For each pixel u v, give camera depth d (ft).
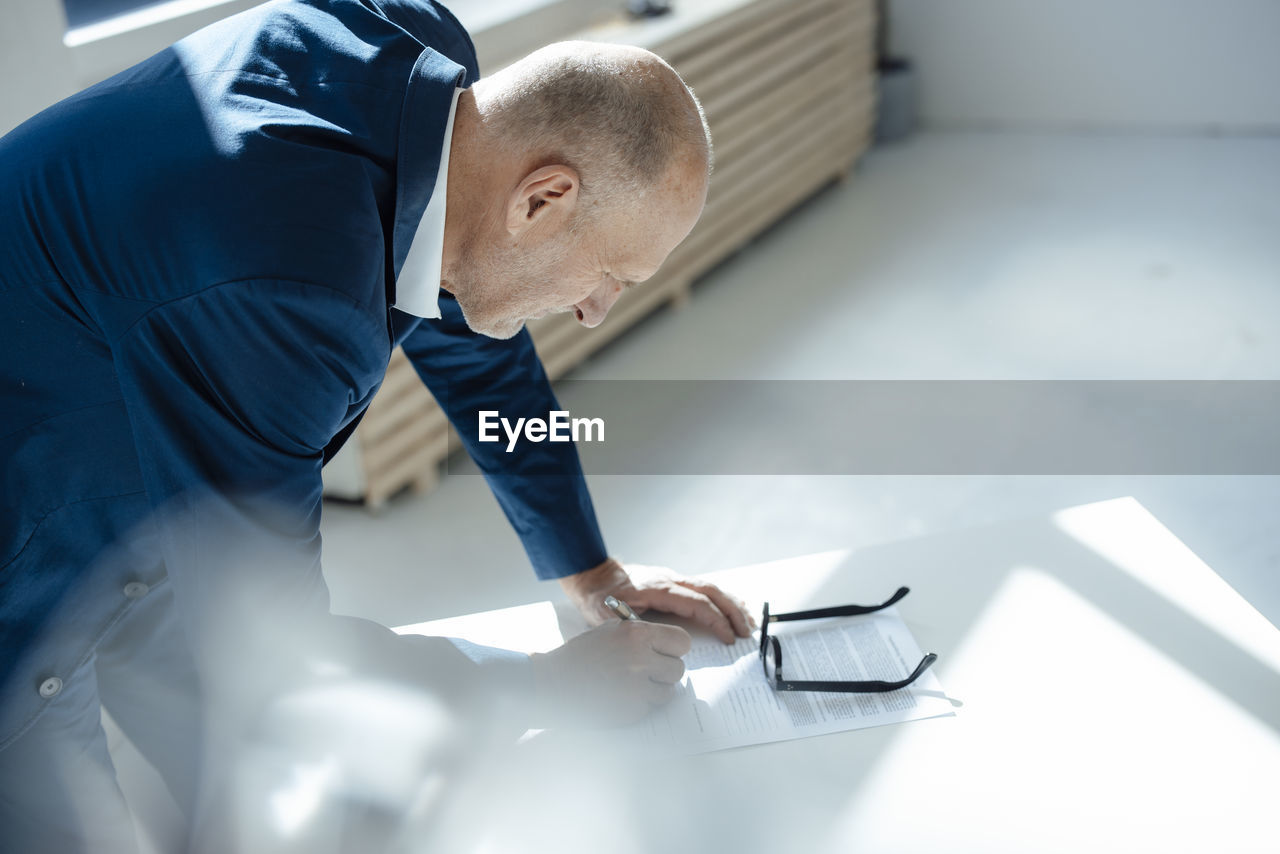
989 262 12.76
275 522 3.21
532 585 8.27
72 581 3.72
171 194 3.05
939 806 3.64
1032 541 4.83
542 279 3.66
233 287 2.94
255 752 3.36
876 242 13.50
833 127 14.23
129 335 3.08
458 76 3.38
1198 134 15.78
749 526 8.77
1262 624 4.25
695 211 3.62
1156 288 11.83
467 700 3.73
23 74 6.29
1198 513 8.54
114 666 4.52
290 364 3.04
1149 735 3.84
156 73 3.41
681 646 4.13
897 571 4.74
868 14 14.58
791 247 13.58
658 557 8.49
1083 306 11.61
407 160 3.26
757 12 11.99
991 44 16.30
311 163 3.10
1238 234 12.80
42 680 3.82
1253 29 15.01
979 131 16.75
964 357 10.91
